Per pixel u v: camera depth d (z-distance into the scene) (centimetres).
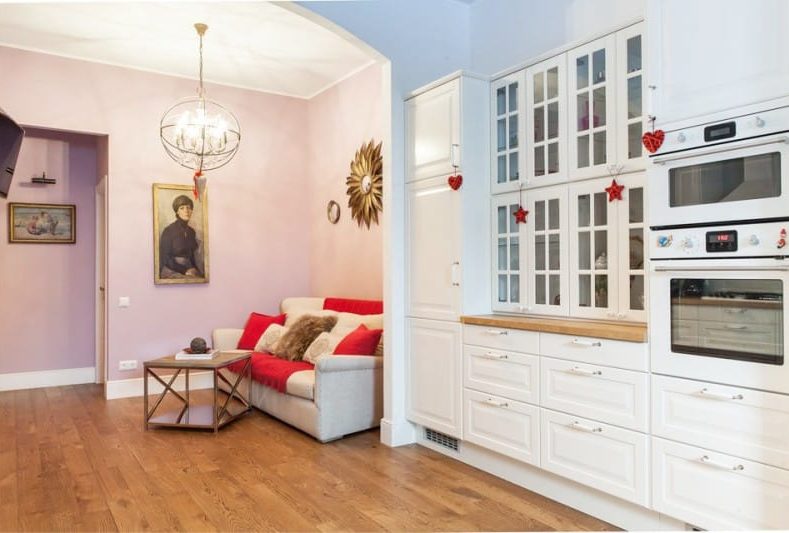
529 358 292
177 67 534
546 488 291
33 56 491
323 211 597
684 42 227
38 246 573
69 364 589
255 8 411
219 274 580
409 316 375
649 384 238
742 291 209
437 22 393
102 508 282
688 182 227
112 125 525
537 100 321
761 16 204
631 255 274
